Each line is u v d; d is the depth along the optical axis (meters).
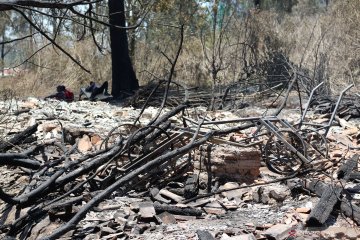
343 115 11.08
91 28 5.06
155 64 20.64
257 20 17.27
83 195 5.64
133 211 5.59
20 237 5.29
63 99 15.59
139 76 20.84
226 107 12.69
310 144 7.28
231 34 17.66
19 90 18.33
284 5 29.95
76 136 8.38
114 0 15.26
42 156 7.59
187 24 19.91
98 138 8.16
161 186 6.40
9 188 6.76
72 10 4.72
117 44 16.59
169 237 4.94
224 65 17.36
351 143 8.55
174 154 5.73
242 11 20.38
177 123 8.79
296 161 6.86
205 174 6.45
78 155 7.54
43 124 9.41
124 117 10.31
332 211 5.39
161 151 6.35
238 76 15.74
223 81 16.22
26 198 5.59
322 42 16.28
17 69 19.19
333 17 18.30
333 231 4.96
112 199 5.95
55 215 5.38
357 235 4.88
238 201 5.95
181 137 6.61
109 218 5.43
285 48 16.77
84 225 5.31
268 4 28.88
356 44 16.45
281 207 5.74
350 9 17.97
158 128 6.32
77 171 5.98
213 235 4.90
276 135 6.45
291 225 5.17
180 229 5.16
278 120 6.88
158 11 18.33
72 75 20.38
